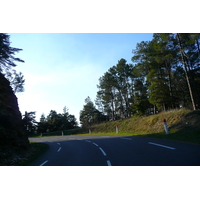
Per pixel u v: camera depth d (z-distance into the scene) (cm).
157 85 2830
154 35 2914
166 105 3148
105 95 5056
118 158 853
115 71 4616
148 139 1480
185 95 3512
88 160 885
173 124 1853
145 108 3569
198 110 1830
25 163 975
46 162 944
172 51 2500
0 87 1644
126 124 3091
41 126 6281
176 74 3269
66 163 865
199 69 3061
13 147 1299
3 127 1344
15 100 1802
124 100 5234
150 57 3023
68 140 2367
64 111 8288
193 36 2041
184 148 924
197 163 636
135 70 3322
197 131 1377
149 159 764
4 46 1639
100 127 3844
